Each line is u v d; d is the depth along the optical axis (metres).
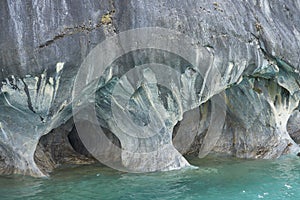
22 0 5.66
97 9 6.04
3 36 5.50
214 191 6.25
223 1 7.03
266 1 7.71
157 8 6.30
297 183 6.66
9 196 5.88
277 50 7.32
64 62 5.71
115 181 6.70
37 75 5.63
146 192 6.17
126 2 6.21
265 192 6.23
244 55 6.93
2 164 6.74
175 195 6.06
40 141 7.71
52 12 5.75
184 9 6.48
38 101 5.89
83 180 6.74
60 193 6.07
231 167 7.66
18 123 6.22
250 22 7.14
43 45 5.61
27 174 6.73
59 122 6.81
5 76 5.53
